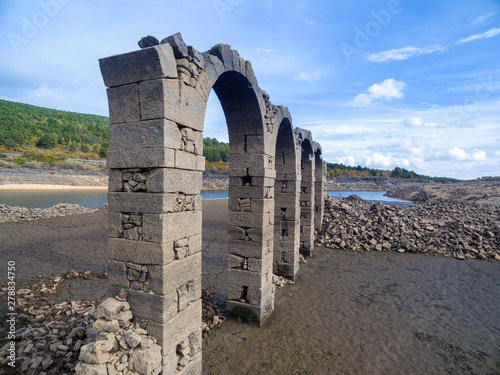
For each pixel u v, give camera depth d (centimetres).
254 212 839
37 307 803
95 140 9631
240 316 843
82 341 588
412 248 1656
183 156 517
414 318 881
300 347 720
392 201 5303
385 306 962
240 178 866
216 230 2103
